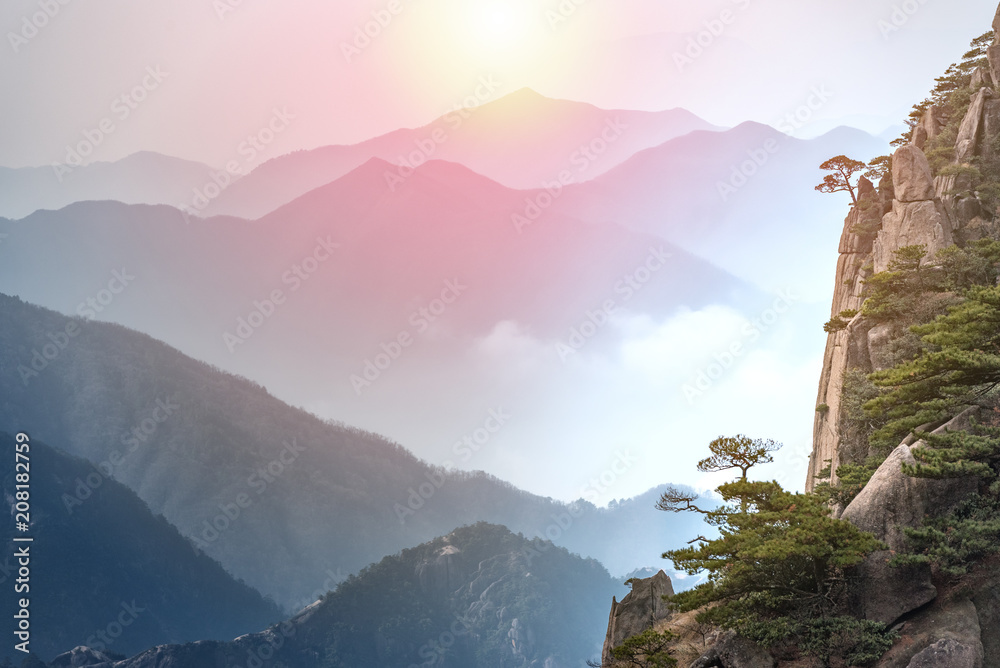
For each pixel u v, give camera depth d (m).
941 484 41.56
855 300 91.50
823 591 40.50
